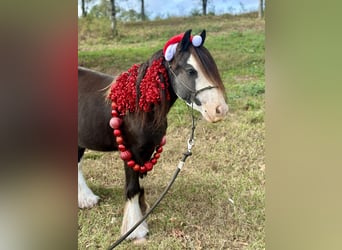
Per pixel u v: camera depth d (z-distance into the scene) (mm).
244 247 1293
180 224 1378
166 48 1137
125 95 1151
